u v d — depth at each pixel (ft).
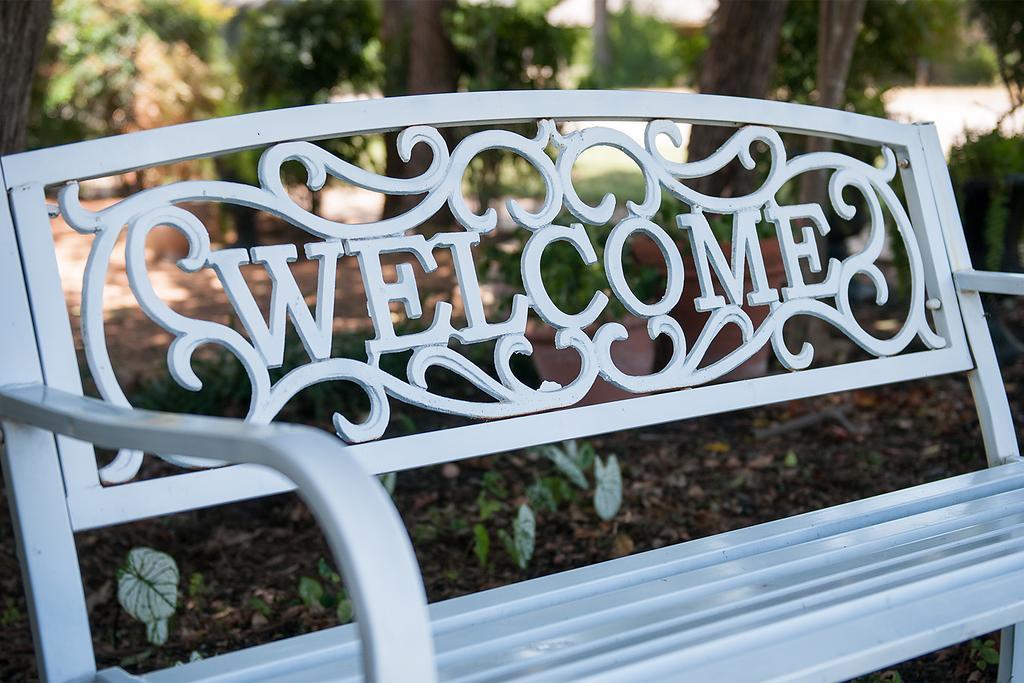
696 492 9.62
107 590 8.00
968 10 18.53
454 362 4.66
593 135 5.11
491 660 3.60
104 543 8.96
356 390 12.84
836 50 12.75
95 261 4.03
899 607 3.85
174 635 7.29
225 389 12.89
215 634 7.29
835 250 17.37
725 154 5.41
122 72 28.25
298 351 12.85
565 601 4.10
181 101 28.78
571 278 11.20
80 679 3.74
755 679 3.42
